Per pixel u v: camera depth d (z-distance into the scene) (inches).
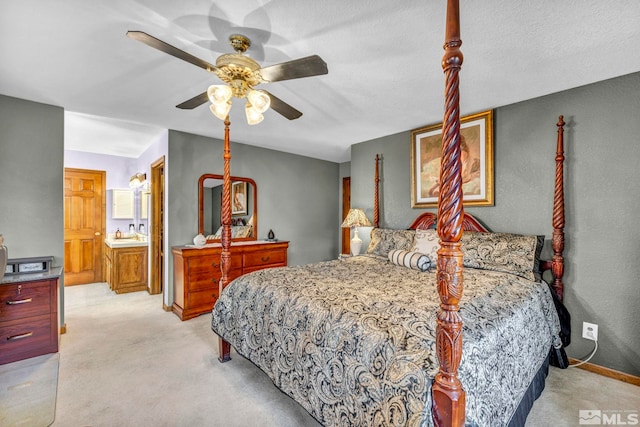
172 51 55.1
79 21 62.1
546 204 99.1
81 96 102.2
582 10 58.0
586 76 85.7
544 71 82.9
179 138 148.1
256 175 181.5
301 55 75.5
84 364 91.0
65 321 129.0
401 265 107.2
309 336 60.7
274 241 174.7
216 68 62.7
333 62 79.0
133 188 204.2
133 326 123.3
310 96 101.9
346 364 51.7
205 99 75.5
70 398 74.0
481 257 98.7
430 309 57.3
